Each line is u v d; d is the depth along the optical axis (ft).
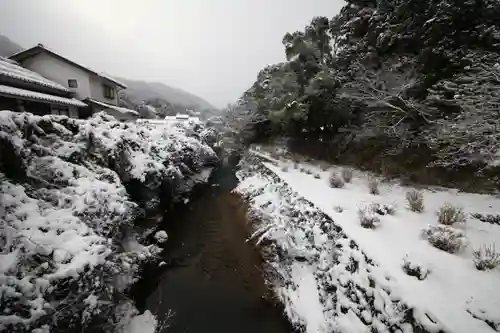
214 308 20.47
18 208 16.81
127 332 16.89
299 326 17.15
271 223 29.07
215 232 34.17
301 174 38.50
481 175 23.45
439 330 10.32
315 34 51.42
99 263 15.85
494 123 20.71
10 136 19.71
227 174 68.80
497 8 25.23
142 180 30.30
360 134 35.81
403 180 29.14
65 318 13.39
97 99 67.10
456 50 25.96
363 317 13.62
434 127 26.73
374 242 16.35
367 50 37.37
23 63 61.52
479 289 11.63
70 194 20.62
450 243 14.48
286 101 48.08
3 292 11.83
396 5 33.63
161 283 23.75
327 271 18.15
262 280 23.62
